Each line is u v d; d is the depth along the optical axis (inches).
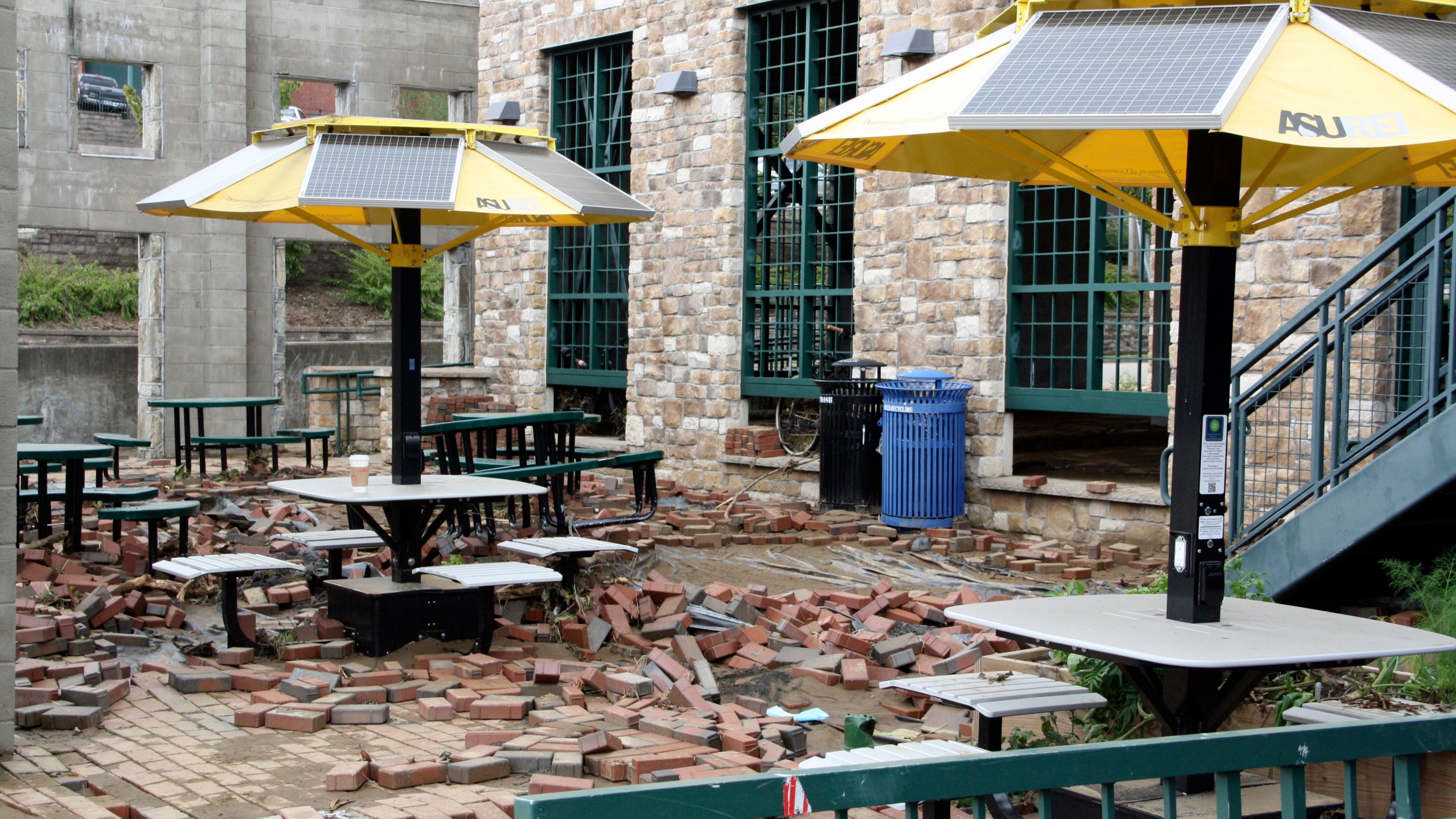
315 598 335.9
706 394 547.5
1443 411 264.1
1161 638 161.9
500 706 238.4
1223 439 174.1
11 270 201.5
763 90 533.6
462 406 650.8
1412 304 331.3
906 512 426.9
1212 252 173.5
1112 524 407.5
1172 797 109.3
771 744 216.1
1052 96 155.3
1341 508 270.7
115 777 199.6
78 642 268.1
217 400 545.6
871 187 478.6
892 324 473.1
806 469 501.4
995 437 441.4
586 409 660.7
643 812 92.5
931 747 155.7
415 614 283.9
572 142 636.7
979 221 440.1
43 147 799.7
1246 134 144.9
